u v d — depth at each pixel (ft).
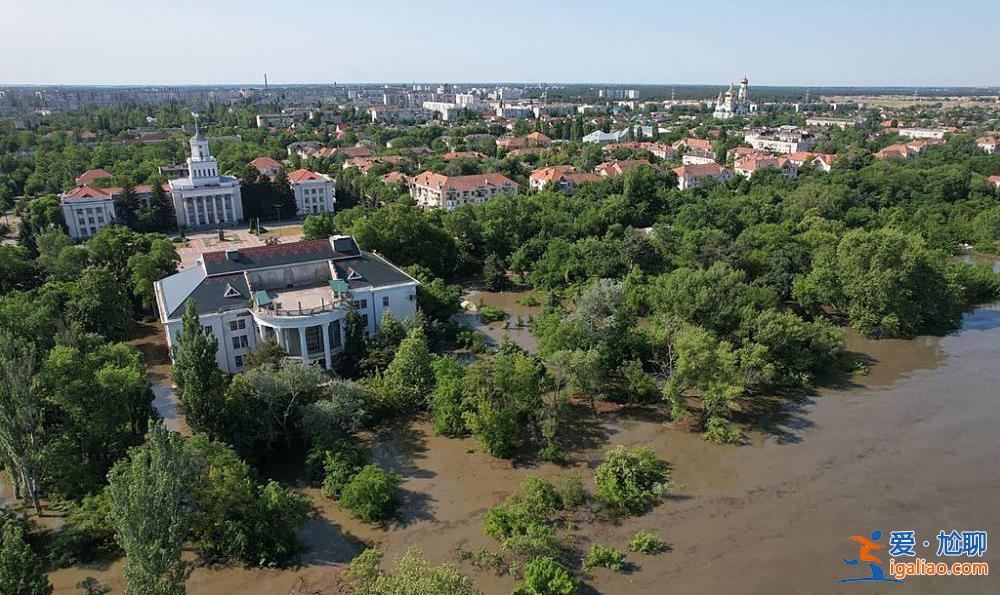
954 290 408.26
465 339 366.84
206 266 337.93
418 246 475.31
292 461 257.96
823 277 401.49
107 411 231.71
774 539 213.46
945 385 324.60
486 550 202.80
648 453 248.93
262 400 255.29
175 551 160.97
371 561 184.14
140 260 419.33
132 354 286.05
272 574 197.16
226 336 320.91
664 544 210.59
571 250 485.97
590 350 289.12
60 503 229.86
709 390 270.87
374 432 280.51
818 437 276.00
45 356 272.72
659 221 597.52
